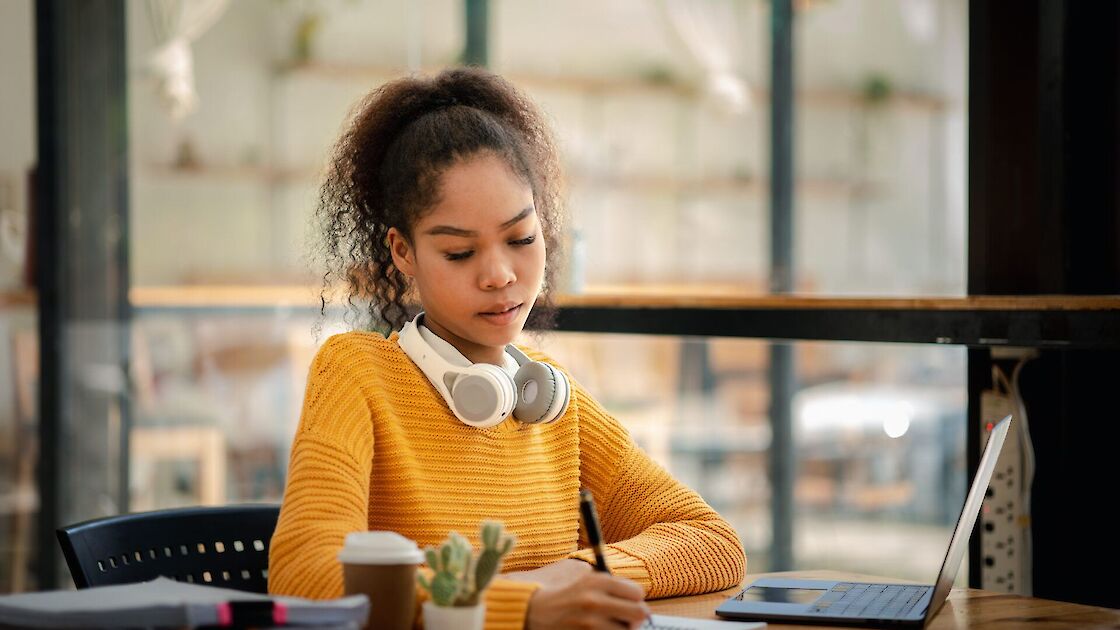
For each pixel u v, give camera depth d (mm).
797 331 1980
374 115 1498
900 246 2719
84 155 3676
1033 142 2025
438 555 1049
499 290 1352
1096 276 1956
